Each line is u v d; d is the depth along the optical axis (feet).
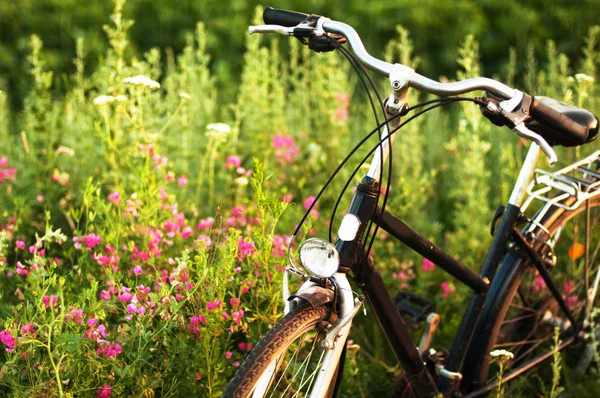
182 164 16.03
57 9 26.58
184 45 26.94
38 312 10.50
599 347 13.20
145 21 27.25
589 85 16.79
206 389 10.66
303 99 18.98
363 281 9.53
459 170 16.92
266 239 11.12
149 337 10.19
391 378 13.06
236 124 16.43
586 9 27.32
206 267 10.26
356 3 27.91
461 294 14.96
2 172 14.29
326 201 16.06
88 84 17.54
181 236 12.98
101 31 26.78
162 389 10.18
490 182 18.29
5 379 9.71
